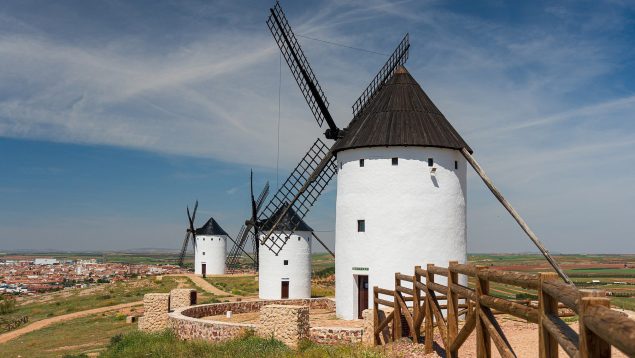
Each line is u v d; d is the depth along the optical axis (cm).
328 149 2892
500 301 914
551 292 670
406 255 2412
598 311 505
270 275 4856
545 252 2186
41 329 4359
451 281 1283
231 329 2230
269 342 2048
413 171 2447
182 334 2417
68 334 3809
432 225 2433
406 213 2425
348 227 2544
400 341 1767
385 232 2433
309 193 2906
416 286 1647
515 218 2273
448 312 1289
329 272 8925
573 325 1758
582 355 534
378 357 1628
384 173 2461
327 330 2078
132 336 2606
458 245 2498
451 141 2494
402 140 2433
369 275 2448
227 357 1936
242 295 5925
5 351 3275
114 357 2338
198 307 2880
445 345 1334
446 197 2473
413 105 2584
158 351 2209
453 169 2520
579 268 15175
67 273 16325
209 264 8394
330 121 2906
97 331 3812
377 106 2634
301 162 2920
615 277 11069
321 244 5038
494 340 920
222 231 8550
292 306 2075
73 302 6594
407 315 1716
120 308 5400
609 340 458
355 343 1969
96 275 15150
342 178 2622
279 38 3064
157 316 2720
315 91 2928
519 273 827
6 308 6338
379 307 2402
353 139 2550
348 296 2530
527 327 1831
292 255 4869
